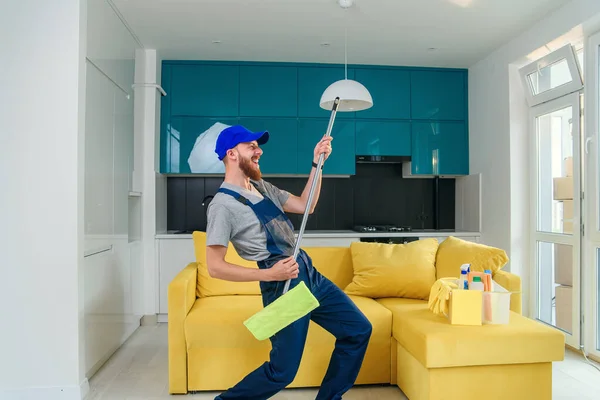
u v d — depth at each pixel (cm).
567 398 255
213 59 450
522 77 395
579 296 336
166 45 411
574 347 339
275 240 208
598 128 315
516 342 224
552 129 372
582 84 335
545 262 382
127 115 366
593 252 322
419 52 430
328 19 354
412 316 254
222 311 266
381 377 270
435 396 222
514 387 228
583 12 308
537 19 353
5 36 249
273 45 411
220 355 260
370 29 373
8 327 248
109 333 318
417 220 506
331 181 496
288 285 203
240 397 213
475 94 465
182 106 449
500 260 285
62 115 250
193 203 481
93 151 285
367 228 467
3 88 249
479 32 379
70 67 251
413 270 296
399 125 471
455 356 220
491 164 432
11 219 248
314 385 264
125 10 337
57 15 251
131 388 270
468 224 477
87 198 273
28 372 248
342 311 221
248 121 454
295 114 459
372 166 502
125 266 359
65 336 250
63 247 250
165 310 420
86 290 272
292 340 205
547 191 379
